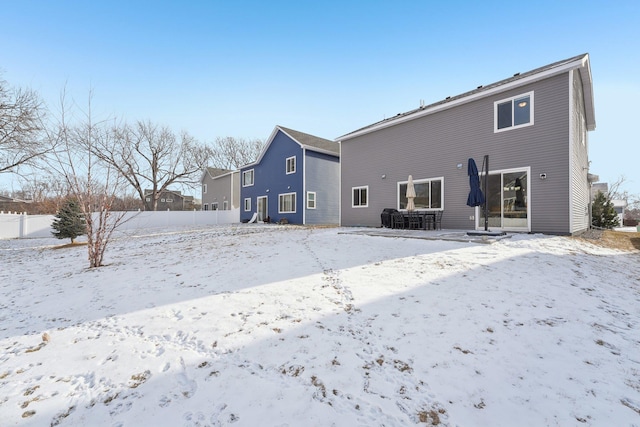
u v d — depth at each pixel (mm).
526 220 9656
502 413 1978
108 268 6910
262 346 2846
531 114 9539
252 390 2207
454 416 1952
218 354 2730
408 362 2566
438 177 12078
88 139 8055
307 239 9906
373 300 3932
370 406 2045
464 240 7625
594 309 3635
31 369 2596
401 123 13469
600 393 2166
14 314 4141
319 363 2557
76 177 7578
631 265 6234
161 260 7496
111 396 2186
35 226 19875
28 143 12820
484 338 2938
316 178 20469
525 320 3311
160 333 3215
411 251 6859
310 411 1989
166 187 35750
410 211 11852
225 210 28359
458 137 11453
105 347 2957
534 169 9484
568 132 8828
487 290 4180
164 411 2008
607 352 2715
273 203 22359
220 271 5734
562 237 8531
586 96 12250
